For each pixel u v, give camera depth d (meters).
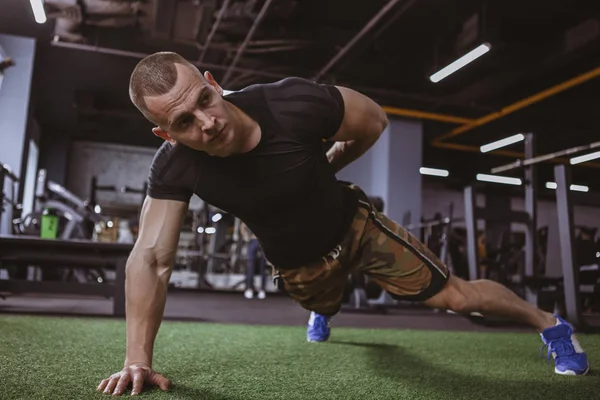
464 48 6.62
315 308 1.82
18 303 4.41
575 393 1.49
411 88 8.09
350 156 1.69
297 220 1.49
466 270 6.69
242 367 1.76
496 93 8.31
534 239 4.18
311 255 1.59
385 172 9.03
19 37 7.86
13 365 1.61
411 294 1.69
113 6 5.95
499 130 10.37
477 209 4.10
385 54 7.41
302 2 6.39
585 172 12.46
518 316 1.78
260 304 5.89
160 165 1.39
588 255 4.50
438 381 1.62
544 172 12.31
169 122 1.14
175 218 1.41
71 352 1.91
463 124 9.92
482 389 1.52
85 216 6.84
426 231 7.19
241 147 1.30
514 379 1.70
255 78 7.74
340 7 6.50
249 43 6.70
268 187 1.38
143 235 1.39
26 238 3.57
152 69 1.12
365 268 1.68
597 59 7.40
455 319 4.88
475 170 12.05
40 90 9.55
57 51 8.05
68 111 10.58
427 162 11.88
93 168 12.35
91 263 3.69
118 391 1.25
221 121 1.16
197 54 7.49
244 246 8.77
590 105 8.64
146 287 1.36
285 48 6.88
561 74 7.88
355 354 2.18
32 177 10.62
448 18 6.59
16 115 7.81
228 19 6.18
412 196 9.03
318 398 1.34
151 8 6.01
